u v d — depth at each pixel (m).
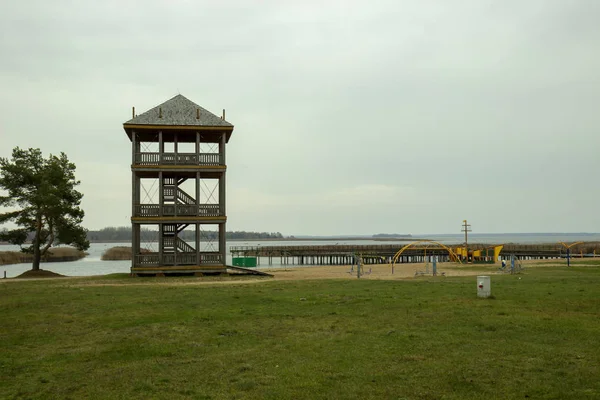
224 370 12.91
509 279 36.12
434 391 11.03
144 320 20.08
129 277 46.56
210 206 48.38
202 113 49.44
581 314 19.28
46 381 12.28
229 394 11.11
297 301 24.94
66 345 15.98
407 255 111.31
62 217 60.62
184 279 43.91
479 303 22.45
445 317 19.25
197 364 13.50
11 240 58.31
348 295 26.75
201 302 25.12
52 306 24.23
